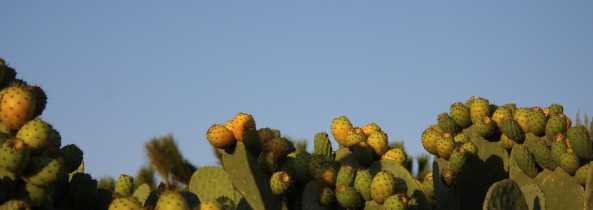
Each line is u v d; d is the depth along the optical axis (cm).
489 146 675
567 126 673
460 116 690
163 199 358
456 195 656
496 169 668
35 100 424
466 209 661
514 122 664
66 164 490
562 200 630
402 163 645
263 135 617
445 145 657
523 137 669
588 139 620
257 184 606
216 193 639
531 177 647
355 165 642
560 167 635
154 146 1523
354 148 643
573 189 628
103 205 491
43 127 409
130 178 584
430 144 671
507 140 670
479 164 665
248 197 612
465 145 661
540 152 636
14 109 414
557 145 631
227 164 618
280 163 615
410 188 590
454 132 696
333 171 575
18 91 418
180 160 1521
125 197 376
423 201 585
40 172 403
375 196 546
